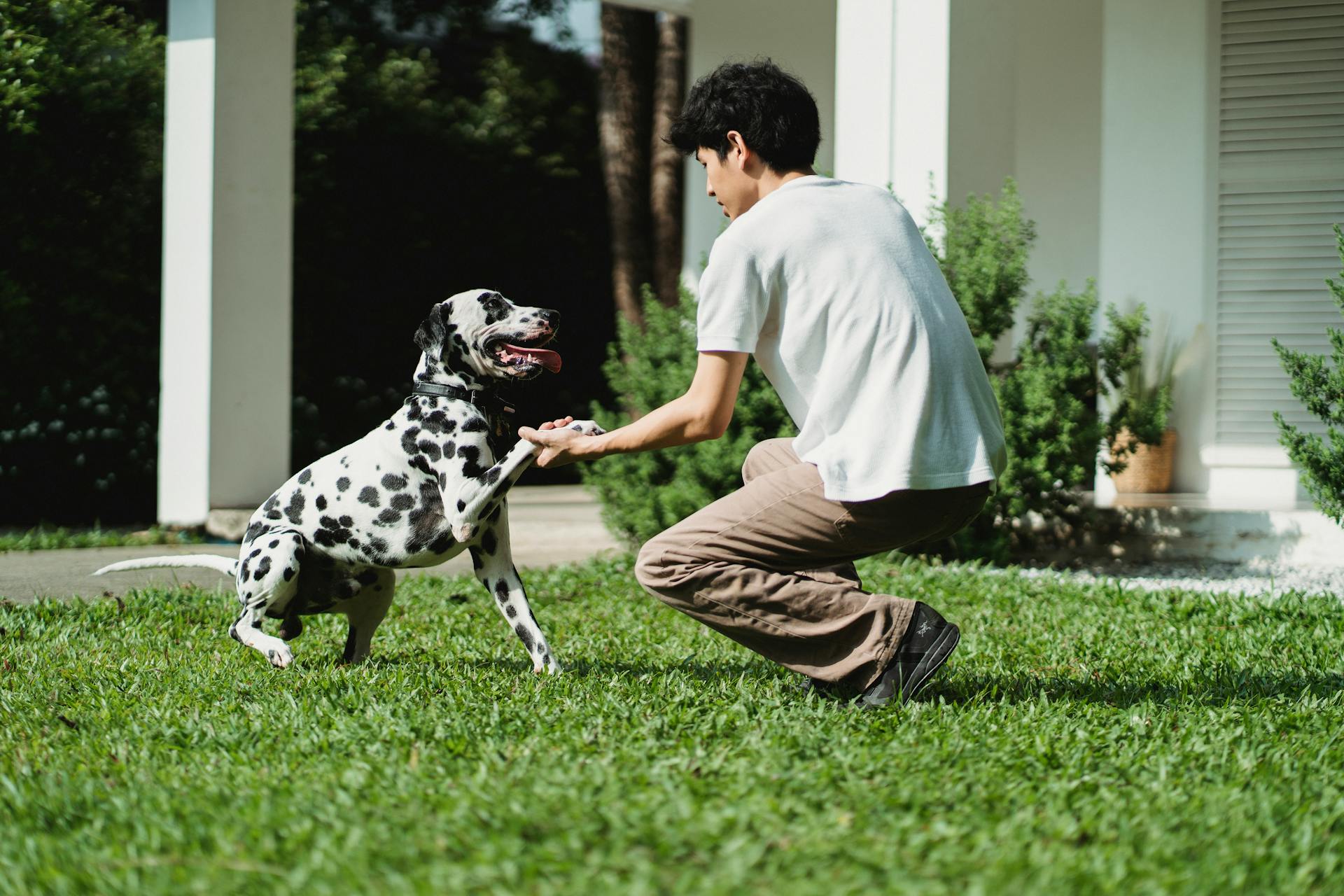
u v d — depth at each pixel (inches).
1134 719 137.3
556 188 627.2
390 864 91.0
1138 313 296.4
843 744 123.6
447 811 102.0
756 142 137.4
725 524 137.6
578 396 634.2
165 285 354.0
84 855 96.3
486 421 161.2
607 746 123.6
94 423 426.0
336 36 617.9
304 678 159.8
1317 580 272.5
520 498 500.4
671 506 300.7
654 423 135.4
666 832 94.9
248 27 351.9
